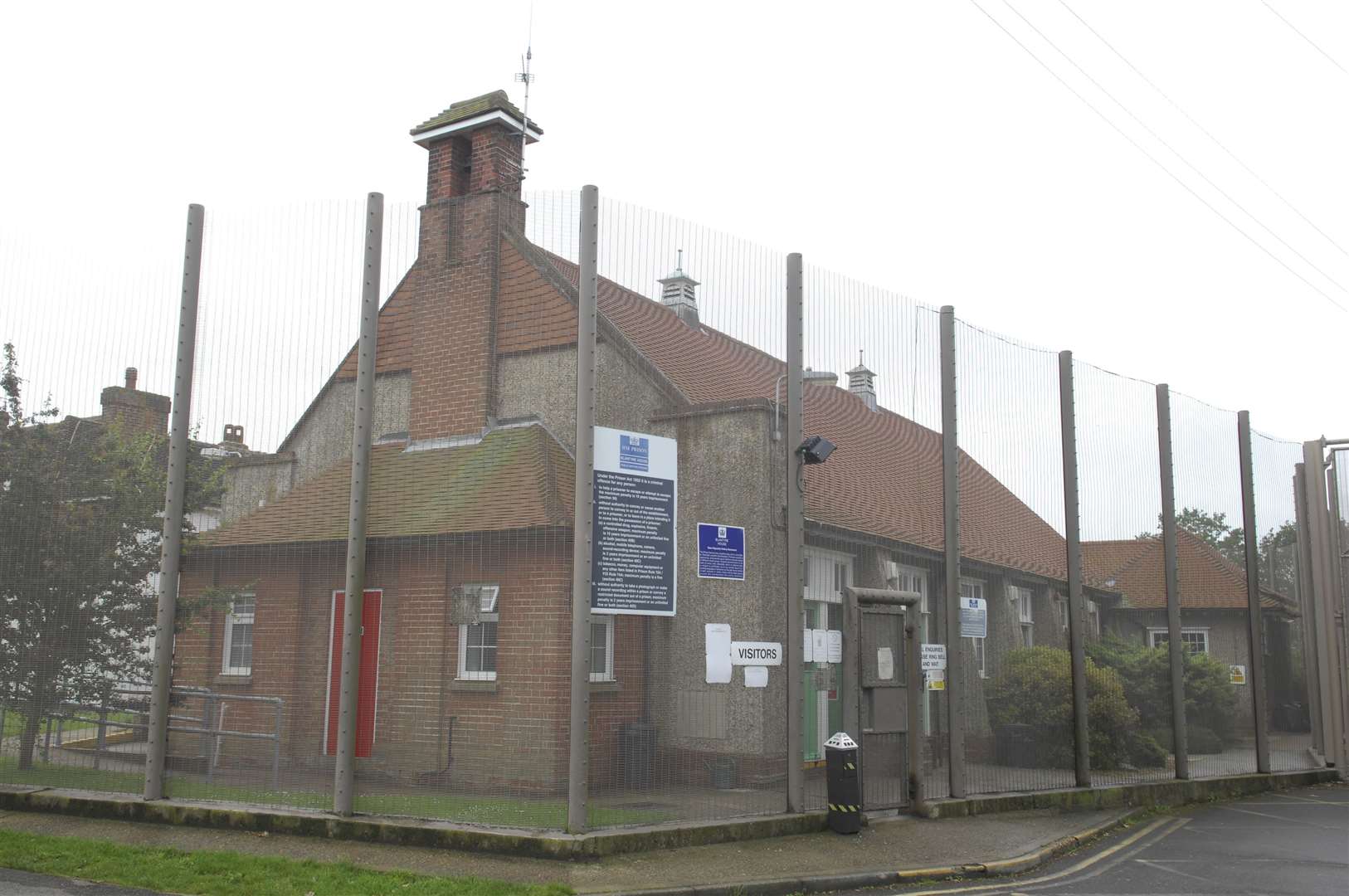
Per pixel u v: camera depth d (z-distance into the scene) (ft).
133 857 27.04
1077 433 44.57
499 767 31.60
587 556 29.99
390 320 34.40
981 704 39.40
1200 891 28.02
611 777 30.76
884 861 29.68
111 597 33.27
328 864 26.63
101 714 32.83
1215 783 45.96
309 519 32.71
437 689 32.17
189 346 33.99
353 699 30.40
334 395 33.06
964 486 40.63
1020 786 39.63
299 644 32.27
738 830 30.66
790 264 36.40
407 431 33.91
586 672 29.35
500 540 32.55
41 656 33.55
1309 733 54.49
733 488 33.73
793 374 35.29
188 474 33.45
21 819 31.45
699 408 33.50
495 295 34.86
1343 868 31.19
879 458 38.32
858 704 34.99
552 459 32.86
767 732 32.83
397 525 32.81
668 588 32.01
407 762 31.73
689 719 32.04
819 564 36.04
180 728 32.14
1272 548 54.08
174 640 32.48
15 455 34.55
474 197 36.04
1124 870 30.81
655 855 28.32
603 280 32.27
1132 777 43.80
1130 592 46.03
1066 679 41.70
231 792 31.76
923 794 36.14
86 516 33.86
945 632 38.58
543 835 27.86
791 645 33.55
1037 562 42.27
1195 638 51.65
